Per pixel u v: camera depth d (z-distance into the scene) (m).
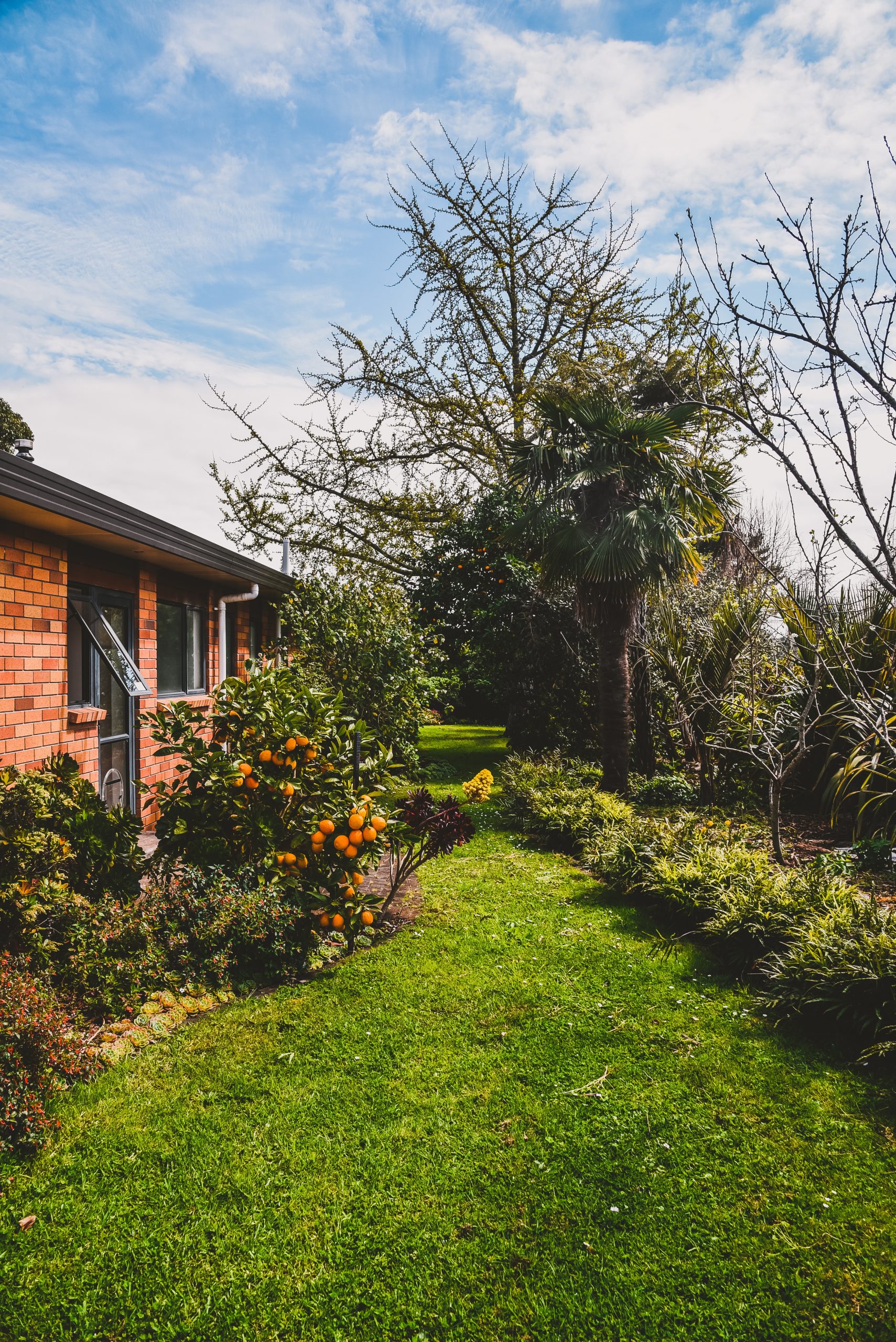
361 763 5.77
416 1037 3.97
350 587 12.29
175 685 9.12
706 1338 2.23
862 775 7.55
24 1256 2.50
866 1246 2.57
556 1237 2.62
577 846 8.09
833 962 4.17
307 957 4.84
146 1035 3.89
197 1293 2.38
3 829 4.00
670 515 9.79
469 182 18.33
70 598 6.59
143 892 4.79
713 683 9.80
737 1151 3.08
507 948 5.23
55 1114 3.23
